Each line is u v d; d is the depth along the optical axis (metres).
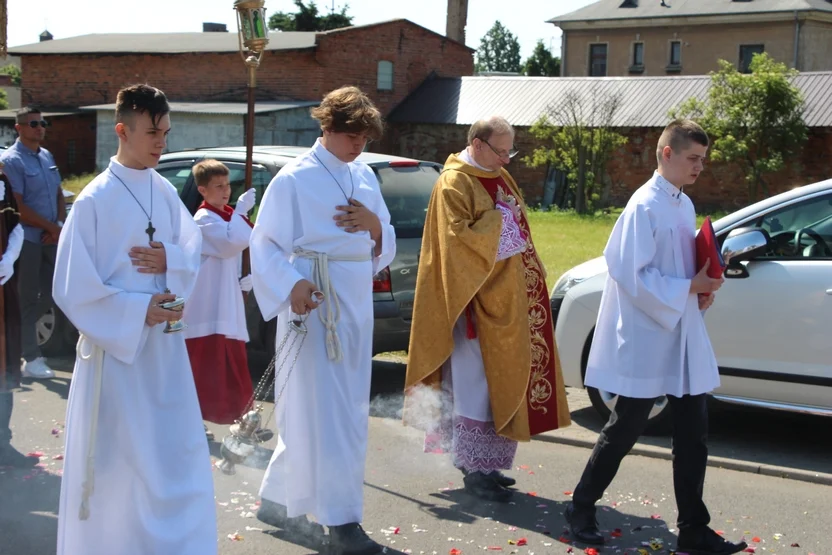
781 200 6.22
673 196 4.47
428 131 33.75
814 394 5.93
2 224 5.56
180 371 3.81
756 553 4.60
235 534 4.67
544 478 5.70
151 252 3.76
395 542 4.67
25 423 6.67
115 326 3.61
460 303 5.10
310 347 4.39
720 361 6.23
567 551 4.59
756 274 6.11
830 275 5.88
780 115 27.52
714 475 5.80
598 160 29.70
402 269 7.43
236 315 6.02
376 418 7.08
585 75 53.38
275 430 6.57
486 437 5.27
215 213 6.04
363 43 32.88
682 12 49.78
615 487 5.52
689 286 4.34
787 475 5.75
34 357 8.05
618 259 4.43
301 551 4.50
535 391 5.30
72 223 3.65
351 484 4.41
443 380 5.42
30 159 7.96
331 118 4.40
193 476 3.76
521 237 5.25
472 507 5.16
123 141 3.75
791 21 46.97
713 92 28.16
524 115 31.91
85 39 38.84
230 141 28.70
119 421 3.68
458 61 36.19
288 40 33.28
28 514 4.96
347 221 4.42
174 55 34.25
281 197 4.38
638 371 4.45
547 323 5.35
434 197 5.31
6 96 46.69
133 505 3.68
